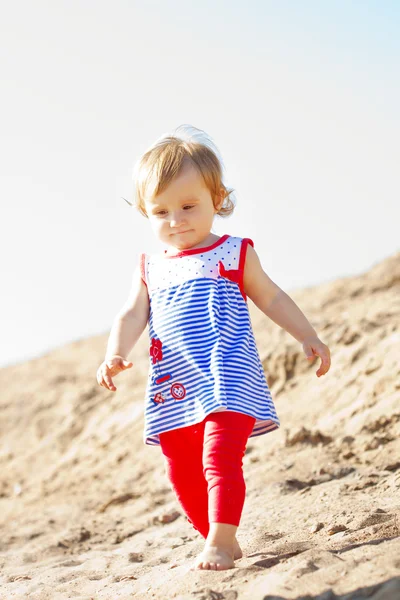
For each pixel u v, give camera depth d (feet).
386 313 39.58
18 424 52.21
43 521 27.30
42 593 14.26
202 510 13.47
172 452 13.42
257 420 13.60
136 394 47.03
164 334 13.55
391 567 10.46
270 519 17.10
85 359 63.52
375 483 18.74
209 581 11.60
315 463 22.74
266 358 37.32
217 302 13.52
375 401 27.04
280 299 14.25
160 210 14.08
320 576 10.68
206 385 12.80
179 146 14.23
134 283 14.64
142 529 21.79
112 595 13.20
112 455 38.37
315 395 31.55
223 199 14.70
